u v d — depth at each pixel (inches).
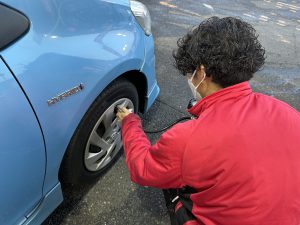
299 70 142.3
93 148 72.4
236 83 40.9
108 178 83.1
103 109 68.4
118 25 70.7
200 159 38.3
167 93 116.9
